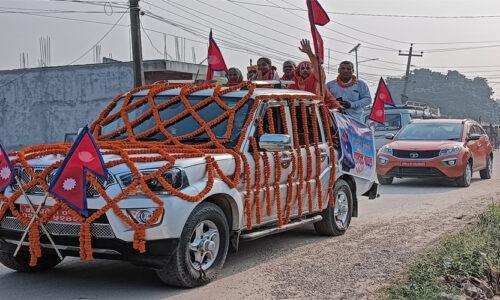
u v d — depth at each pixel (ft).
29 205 18.56
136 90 25.38
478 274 21.84
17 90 98.32
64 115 97.09
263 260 23.71
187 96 23.91
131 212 17.83
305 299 18.37
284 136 21.58
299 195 25.00
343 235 28.91
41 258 21.66
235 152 21.29
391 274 21.07
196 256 19.54
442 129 54.90
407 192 47.52
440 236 27.94
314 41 30.30
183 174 18.75
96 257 18.56
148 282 20.29
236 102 23.12
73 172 17.65
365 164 31.09
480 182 56.03
